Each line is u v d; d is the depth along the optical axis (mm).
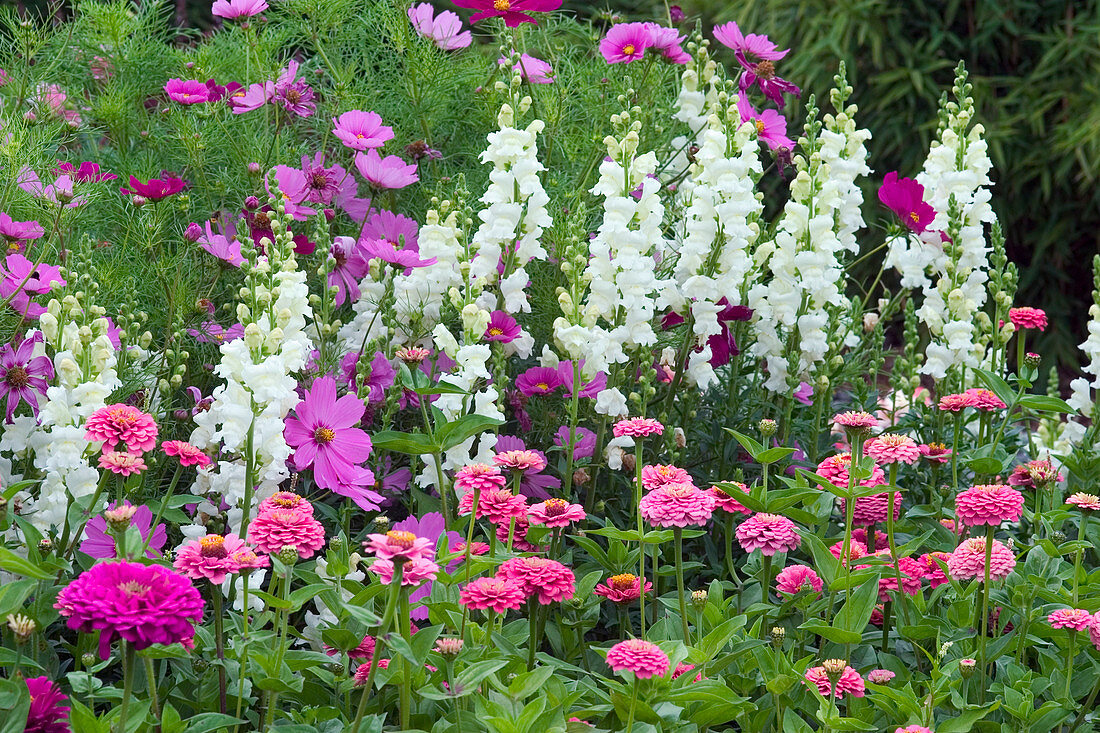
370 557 2770
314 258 3627
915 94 7715
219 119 4098
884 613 2740
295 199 3619
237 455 2859
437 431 2643
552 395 3613
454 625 2438
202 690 2346
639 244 3109
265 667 2148
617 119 3170
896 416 4078
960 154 3725
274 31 4531
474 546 2678
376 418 3500
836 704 2646
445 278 3271
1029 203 7863
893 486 2572
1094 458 3275
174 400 3457
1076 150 7332
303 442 2818
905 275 3789
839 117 3709
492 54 4969
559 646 2744
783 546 2600
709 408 3717
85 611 1774
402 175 3646
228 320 3742
